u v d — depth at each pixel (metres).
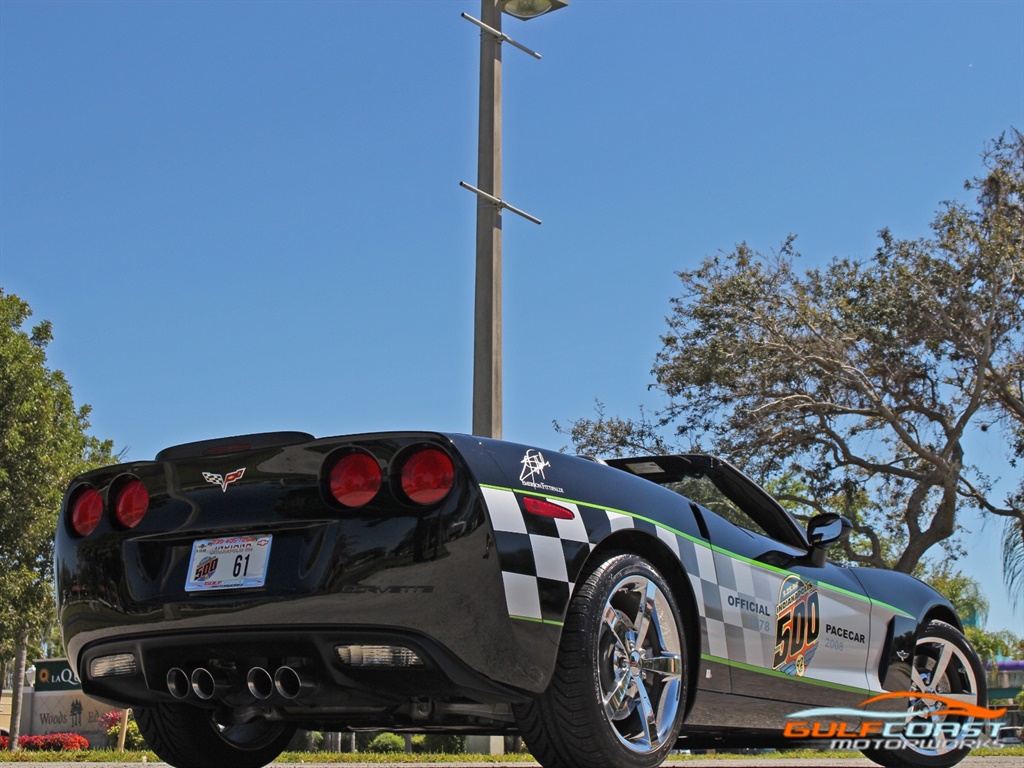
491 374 9.09
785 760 6.52
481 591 2.88
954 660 5.02
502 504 2.97
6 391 22.70
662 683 3.40
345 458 3.03
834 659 4.34
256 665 3.12
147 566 3.26
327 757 6.29
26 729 31.25
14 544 22.12
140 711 3.96
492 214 9.35
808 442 22.30
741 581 3.85
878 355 22.14
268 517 3.08
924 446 22.62
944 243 22.42
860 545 24.67
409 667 2.95
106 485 3.40
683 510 3.71
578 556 3.12
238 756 4.10
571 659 3.06
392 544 2.92
